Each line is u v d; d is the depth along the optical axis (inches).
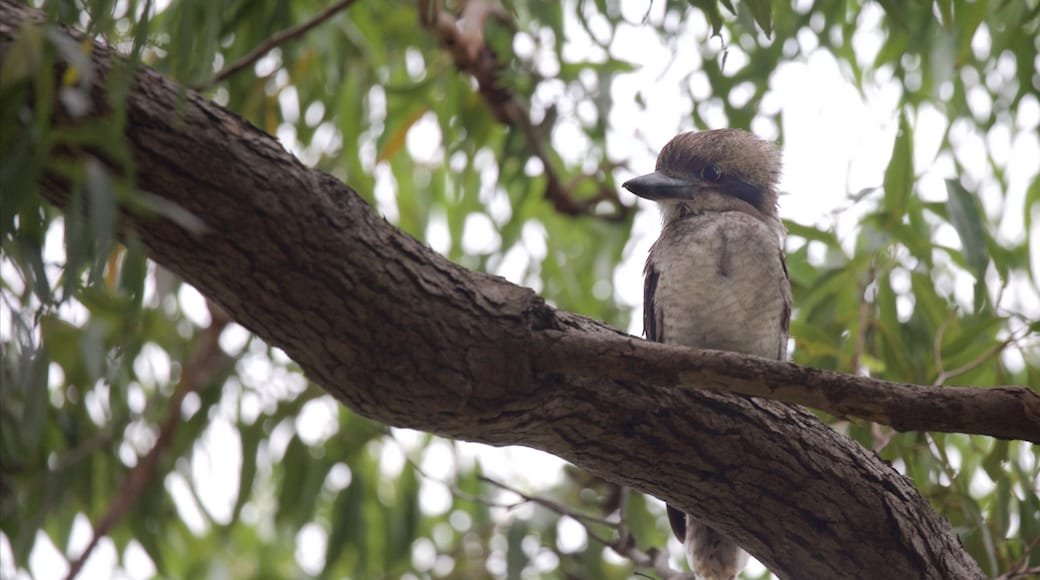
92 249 222.2
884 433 361.4
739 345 362.0
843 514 290.8
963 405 244.1
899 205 383.2
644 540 448.5
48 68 219.8
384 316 257.0
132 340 432.5
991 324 363.3
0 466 417.1
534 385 267.1
